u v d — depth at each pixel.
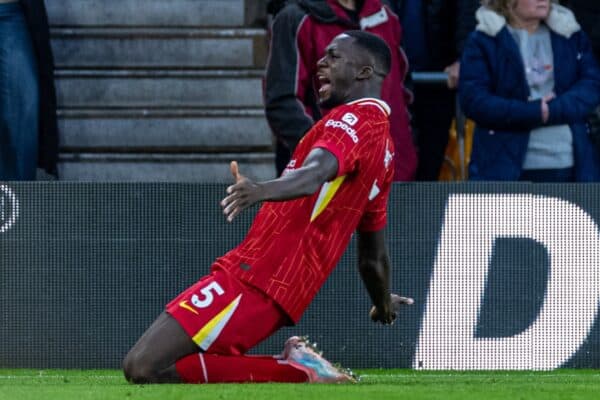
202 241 25.36
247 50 33.00
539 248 25.67
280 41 26.70
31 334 25.30
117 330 25.34
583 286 25.70
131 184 25.23
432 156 31.39
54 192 25.22
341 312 25.48
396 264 25.50
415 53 31.56
